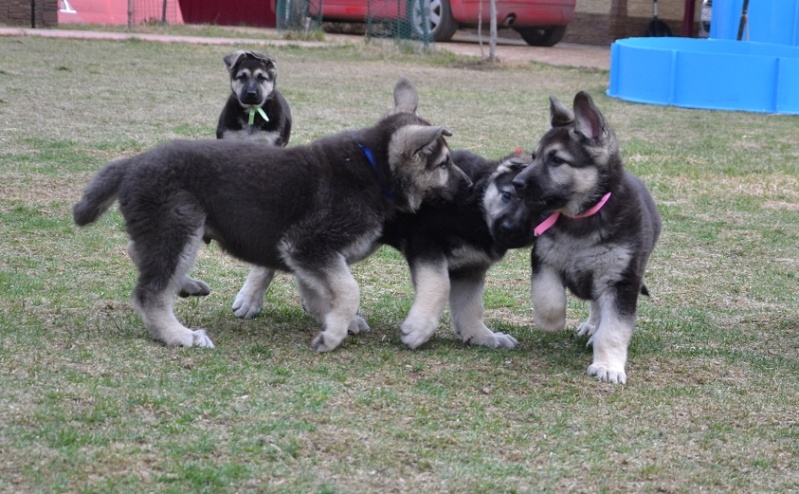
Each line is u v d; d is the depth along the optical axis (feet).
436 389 12.64
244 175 13.15
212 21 57.72
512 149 20.97
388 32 42.55
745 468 11.88
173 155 13.08
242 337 13.44
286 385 12.52
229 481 11.36
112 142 19.75
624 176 13.15
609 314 13.14
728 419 12.47
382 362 13.07
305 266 13.19
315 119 23.84
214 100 26.27
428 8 41.04
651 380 13.05
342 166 13.25
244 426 11.92
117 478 11.32
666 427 12.32
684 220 17.33
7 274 14.37
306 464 11.59
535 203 12.99
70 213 16.29
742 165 20.63
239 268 15.23
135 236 13.03
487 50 44.01
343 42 43.62
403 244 13.56
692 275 15.56
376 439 11.89
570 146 12.94
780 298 15.02
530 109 27.17
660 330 14.14
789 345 13.89
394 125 13.43
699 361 13.46
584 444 12.02
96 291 14.15
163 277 13.05
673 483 11.66
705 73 28.91
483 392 12.67
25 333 13.07
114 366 12.60
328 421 12.06
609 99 30.22
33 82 27.43
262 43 41.93
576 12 50.93
